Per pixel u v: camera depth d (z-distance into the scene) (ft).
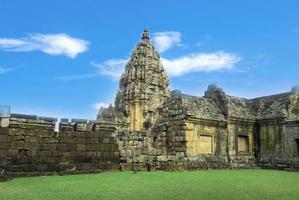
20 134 76.79
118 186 58.75
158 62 168.35
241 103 116.16
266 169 105.50
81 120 84.89
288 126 105.50
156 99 162.20
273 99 114.62
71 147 82.48
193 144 96.94
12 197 48.65
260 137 112.27
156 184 61.21
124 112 159.22
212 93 111.04
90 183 62.18
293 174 85.76
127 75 164.76
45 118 80.43
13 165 74.74
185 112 96.37
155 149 90.58
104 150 86.07
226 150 104.94
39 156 78.33
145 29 169.48
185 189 55.98
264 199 49.08
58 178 70.23
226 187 59.00
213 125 102.78
